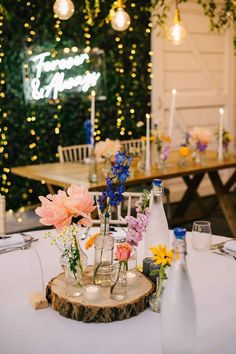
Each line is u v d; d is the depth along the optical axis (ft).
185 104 19.79
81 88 17.74
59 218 4.68
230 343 4.17
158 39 18.74
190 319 3.64
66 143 17.84
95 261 5.14
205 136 13.79
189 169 13.19
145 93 19.03
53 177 11.87
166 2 18.49
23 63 16.53
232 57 20.98
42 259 6.19
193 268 5.85
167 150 13.02
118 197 4.85
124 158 4.79
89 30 17.47
